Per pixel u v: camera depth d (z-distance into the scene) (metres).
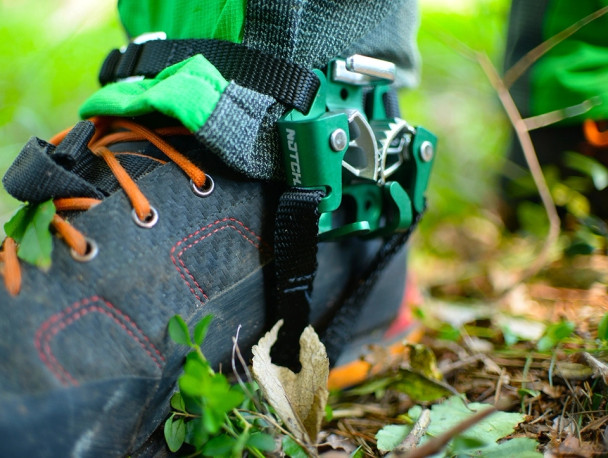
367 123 0.68
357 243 0.73
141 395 0.62
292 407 0.65
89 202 0.63
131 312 0.62
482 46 1.21
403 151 0.72
